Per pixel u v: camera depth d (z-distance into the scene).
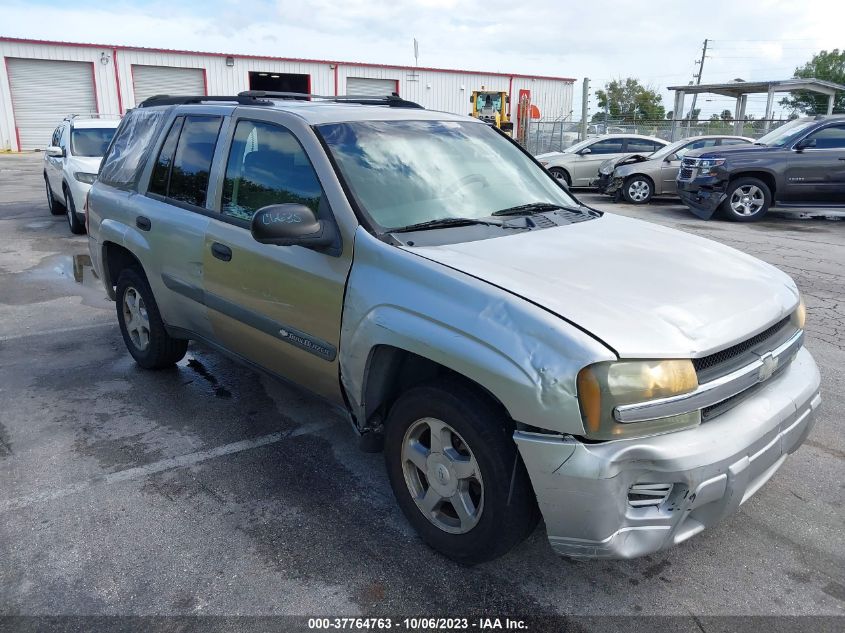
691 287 2.71
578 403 2.23
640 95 79.12
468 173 3.60
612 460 2.22
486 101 35.81
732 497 2.41
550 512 2.35
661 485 2.32
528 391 2.29
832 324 6.11
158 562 2.86
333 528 3.09
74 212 10.46
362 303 2.86
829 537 3.02
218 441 3.94
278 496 3.36
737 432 2.41
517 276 2.64
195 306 4.02
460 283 2.58
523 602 2.63
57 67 31.06
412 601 2.63
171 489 3.42
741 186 12.34
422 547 2.96
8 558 2.88
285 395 4.59
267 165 3.52
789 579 2.76
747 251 9.46
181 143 4.25
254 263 3.44
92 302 6.91
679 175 13.41
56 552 2.92
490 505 2.53
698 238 3.57
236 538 3.02
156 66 32.84
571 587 2.71
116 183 4.93
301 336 3.24
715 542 2.99
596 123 27.92
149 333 4.73
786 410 2.63
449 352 2.49
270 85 35.78
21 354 5.36
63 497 3.34
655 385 2.24
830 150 11.97
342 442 3.94
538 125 28.42
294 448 3.86
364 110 3.71
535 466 2.33
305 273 3.15
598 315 2.38
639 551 2.36
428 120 3.85
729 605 2.62
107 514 3.20
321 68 36.19
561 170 17.64
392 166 3.36
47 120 31.50
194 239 3.88
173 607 2.60
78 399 4.50
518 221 3.37
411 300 2.68
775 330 2.80
